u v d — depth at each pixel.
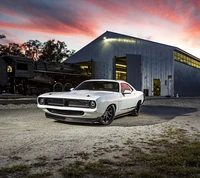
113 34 27.66
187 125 5.43
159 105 11.91
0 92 14.44
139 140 3.78
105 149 3.19
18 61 14.85
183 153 2.91
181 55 25.00
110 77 27.53
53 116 5.35
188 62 27.70
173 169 2.36
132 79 23.92
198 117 7.03
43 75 17.02
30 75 15.68
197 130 4.77
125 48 26.22
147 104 12.49
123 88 6.49
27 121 5.60
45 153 2.95
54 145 3.35
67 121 5.22
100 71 28.81
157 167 2.42
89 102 4.88
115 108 5.68
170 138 3.96
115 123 5.69
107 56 28.12
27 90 15.77
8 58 14.95
